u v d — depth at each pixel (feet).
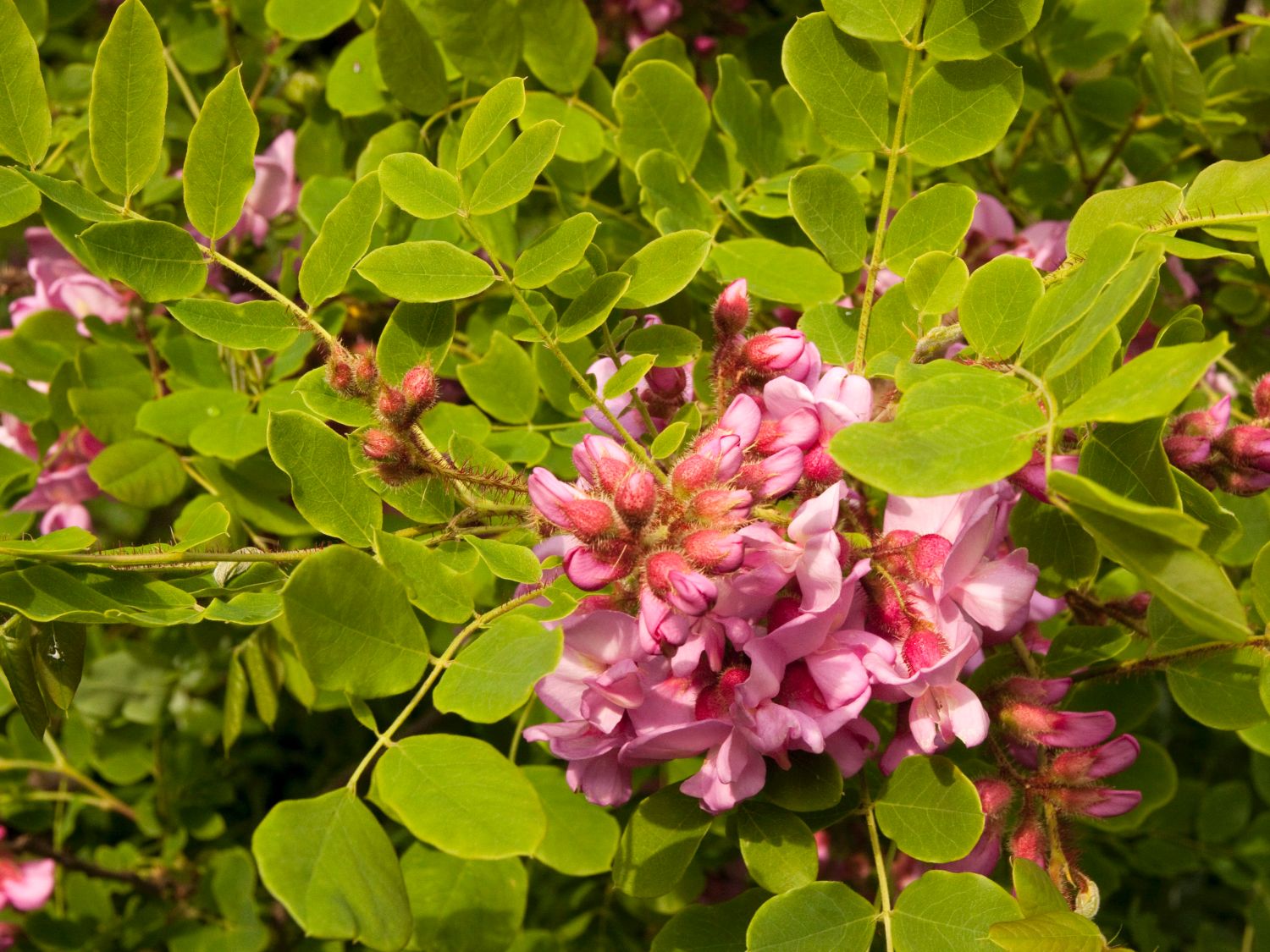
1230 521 1.34
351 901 1.12
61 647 1.33
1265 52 1.79
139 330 1.88
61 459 1.87
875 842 1.33
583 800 1.60
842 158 1.67
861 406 1.35
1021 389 1.19
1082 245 1.38
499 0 1.66
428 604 1.28
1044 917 1.21
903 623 1.30
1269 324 2.09
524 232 1.82
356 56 1.80
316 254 1.41
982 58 1.41
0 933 2.20
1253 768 2.19
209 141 1.37
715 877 2.08
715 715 1.28
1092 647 1.45
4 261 2.24
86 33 2.53
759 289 1.56
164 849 2.23
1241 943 2.40
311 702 1.80
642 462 1.35
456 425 1.60
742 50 2.06
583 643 1.28
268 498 1.69
